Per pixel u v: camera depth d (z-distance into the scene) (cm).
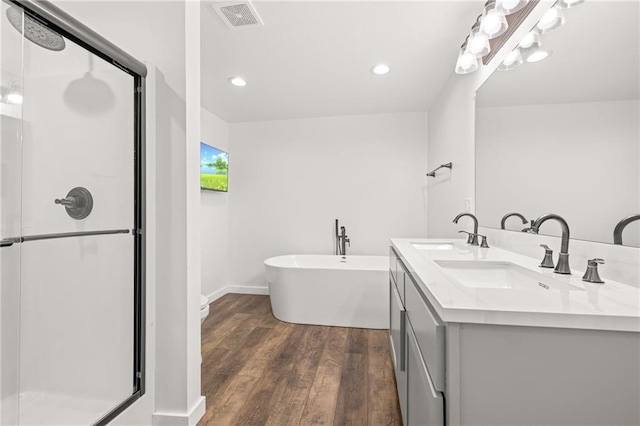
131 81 145
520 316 69
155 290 148
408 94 303
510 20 159
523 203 151
